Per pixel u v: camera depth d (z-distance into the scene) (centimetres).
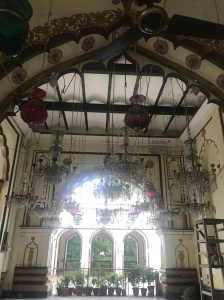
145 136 819
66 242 1245
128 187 441
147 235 1196
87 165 796
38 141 805
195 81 418
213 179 411
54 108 676
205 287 591
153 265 1144
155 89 634
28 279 666
